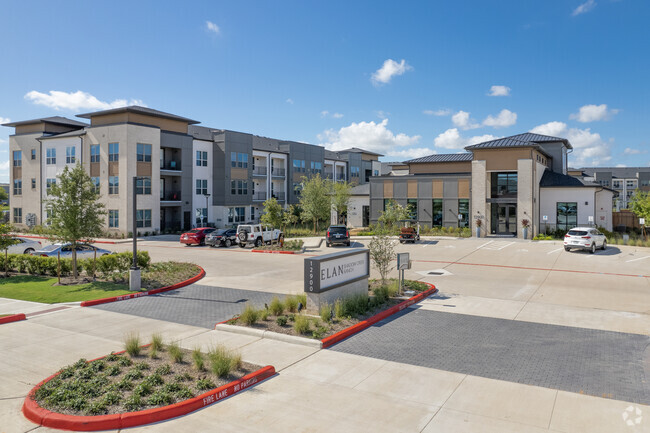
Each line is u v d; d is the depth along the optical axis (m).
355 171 78.25
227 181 51.12
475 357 9.23
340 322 11.45
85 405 6.68
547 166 43.88
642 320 12.40
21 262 20.11
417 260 25.03
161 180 48.06
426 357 9.22
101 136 43.81
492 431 6.16
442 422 6.41
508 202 37.34
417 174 46.09
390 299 14.44
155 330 11.25
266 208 33.78
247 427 6.28
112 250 30.89
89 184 18.92
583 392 7.51
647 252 27.86
